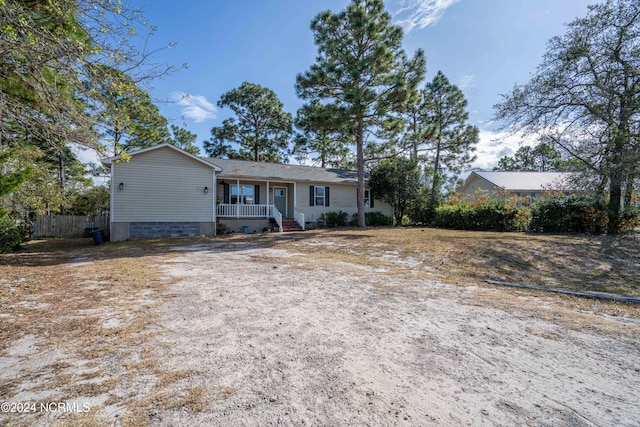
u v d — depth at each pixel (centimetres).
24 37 371
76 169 2084
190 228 1432
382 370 248
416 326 348
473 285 560
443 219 1678
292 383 226
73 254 900
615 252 796
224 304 414
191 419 182
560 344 304
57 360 253
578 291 522
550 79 1030
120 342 290
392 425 181
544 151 1141
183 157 1425
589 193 1034
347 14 1475
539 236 1080
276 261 770
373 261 776
